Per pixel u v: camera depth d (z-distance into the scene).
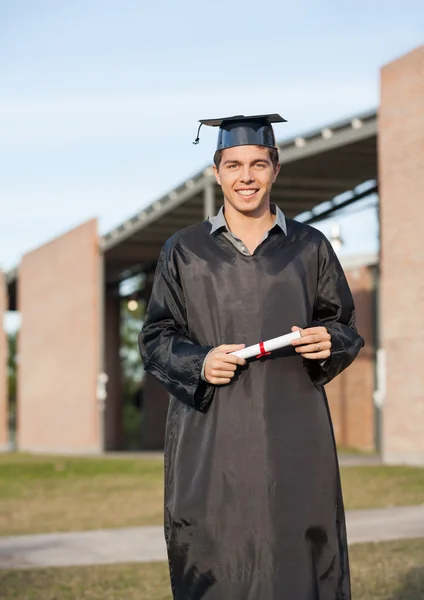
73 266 36.47
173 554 3.94
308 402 3.89
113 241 34.19
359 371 31.02
